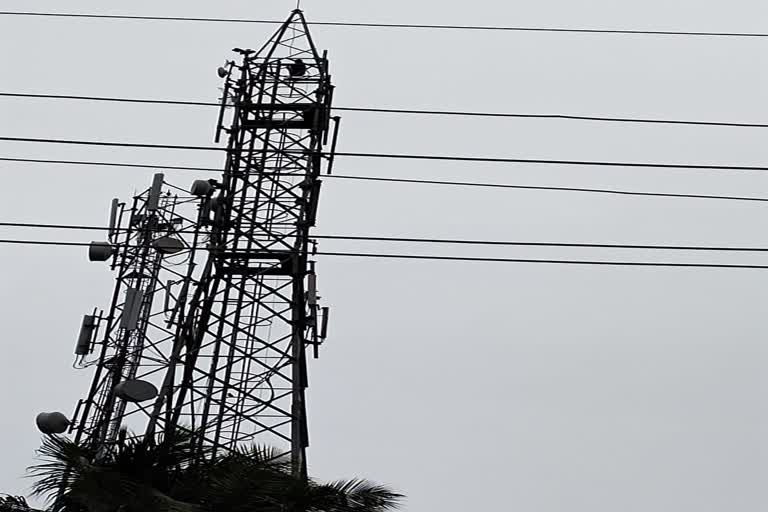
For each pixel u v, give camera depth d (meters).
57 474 20.45
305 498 20.72
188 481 21.14
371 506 21.12
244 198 27.59
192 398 25.16
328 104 28.66
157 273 28.48
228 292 26.69
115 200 29.67
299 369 25.94
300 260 26.73
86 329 27.95
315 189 27.36
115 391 24.98
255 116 28.47
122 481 19.97
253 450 21.84
